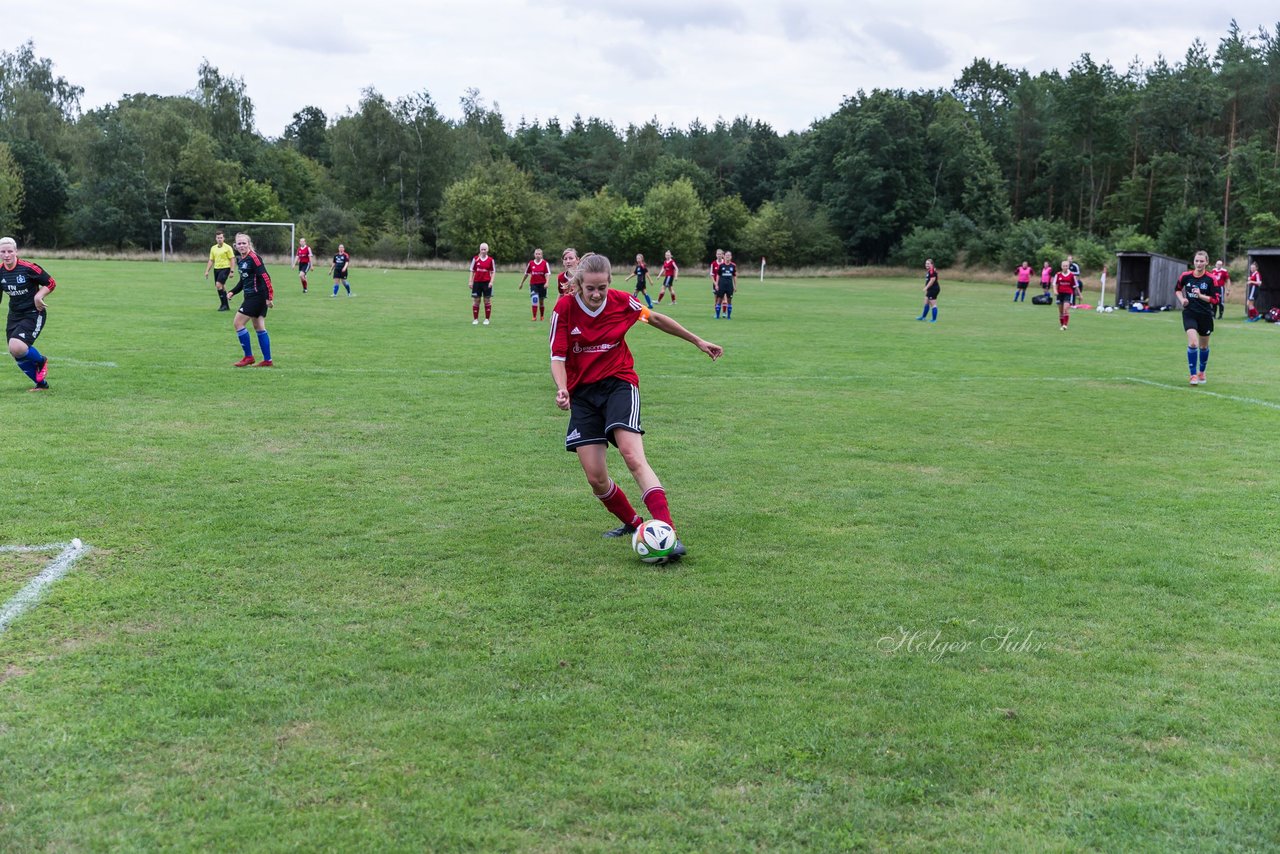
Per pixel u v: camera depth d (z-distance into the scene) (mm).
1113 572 5500
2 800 3068
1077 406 11758
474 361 14695
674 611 4777
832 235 80188
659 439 9297
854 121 80000
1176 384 13922
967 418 10758
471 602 4855
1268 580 5391
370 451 8422
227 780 3207
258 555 5531
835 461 8438
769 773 3293
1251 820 3066
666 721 3631
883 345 19078
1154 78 78188
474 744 3451
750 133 105688
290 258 59812
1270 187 57812
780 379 13633
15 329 10742
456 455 8336
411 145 78875
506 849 2867
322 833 2926
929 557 5734
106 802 3066
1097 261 59125
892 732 3586
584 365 5875
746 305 33000
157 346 15367
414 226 76875
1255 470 8320
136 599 4805
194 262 55156
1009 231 72250
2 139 70125
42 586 4938
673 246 73625
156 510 6406
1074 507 6980
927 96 83625
